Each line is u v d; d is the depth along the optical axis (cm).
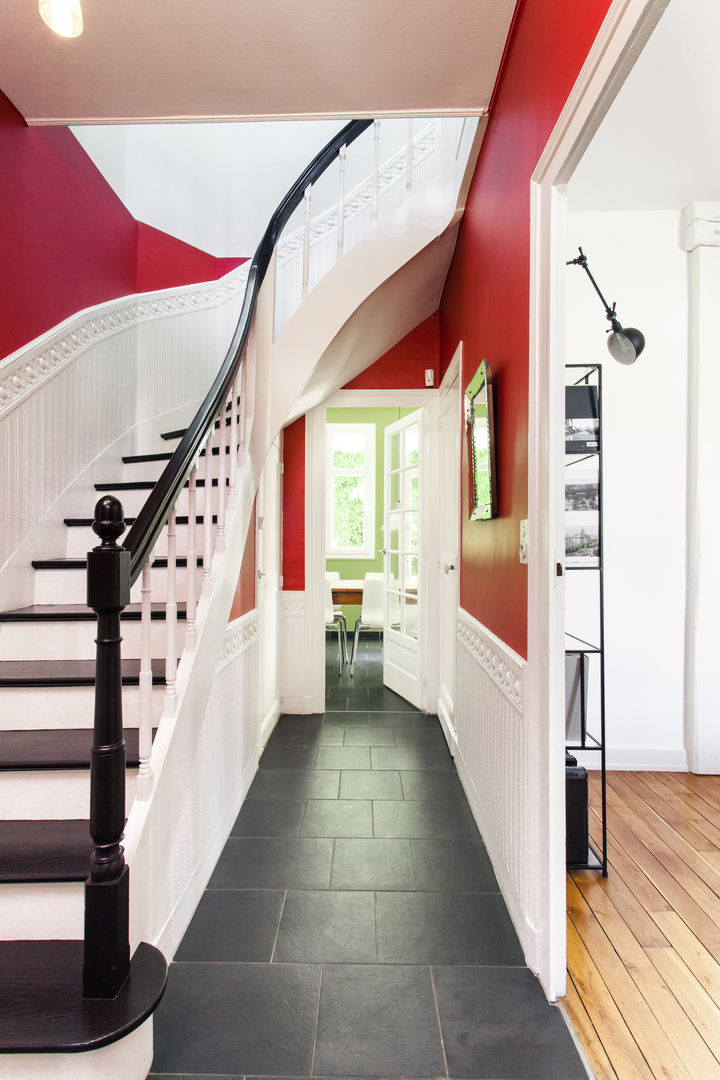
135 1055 123
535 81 164
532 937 162
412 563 438
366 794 275
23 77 212
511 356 192
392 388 403
